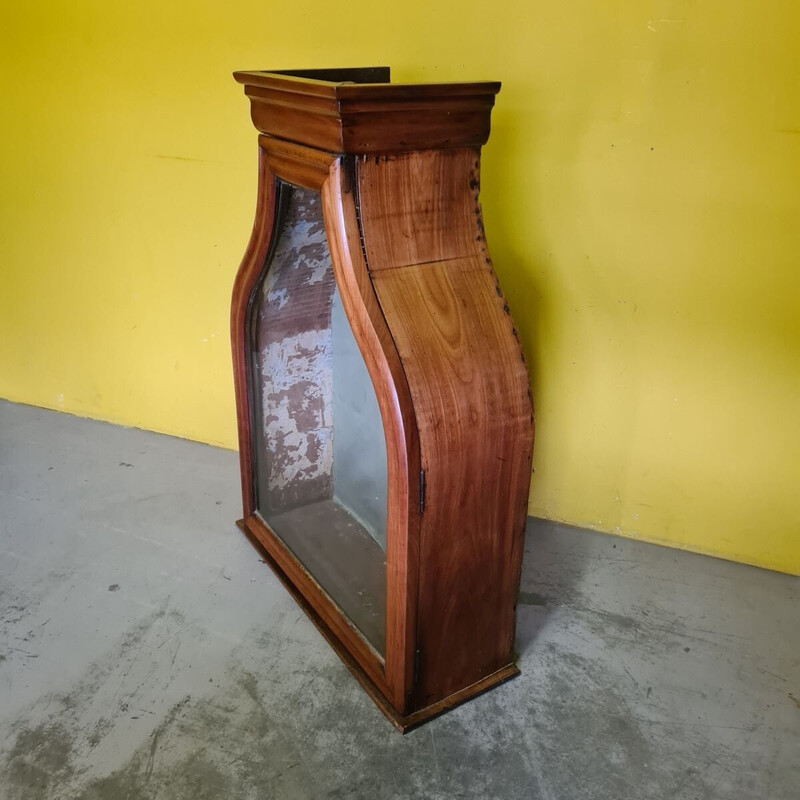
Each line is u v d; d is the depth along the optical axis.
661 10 1.48
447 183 1.22
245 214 2.04
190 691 1.49
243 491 1.92
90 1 1.96
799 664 1.58
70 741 1.38
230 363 2.26
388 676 1.42
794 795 1.30
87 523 1.99
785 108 1.47
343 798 1.29
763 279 1.61
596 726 1.43
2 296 2.49
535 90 1.63
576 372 1.84
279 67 1.85
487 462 1.28
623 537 1.97
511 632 1.50
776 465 1.76
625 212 1.66
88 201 2.22
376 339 1.16
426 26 1.67
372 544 1.81
